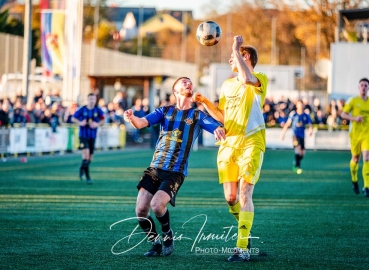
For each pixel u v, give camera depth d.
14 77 74.50
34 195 28.12
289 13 121.94
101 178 36.81
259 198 28.75
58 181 34.47
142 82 83.81
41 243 17.39
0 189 30.22
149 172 15.81
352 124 30.20
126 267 14.68
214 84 85.31
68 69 63.16
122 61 103.25
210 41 16.48
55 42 61.78
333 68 72.31
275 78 89.19
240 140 16.09
